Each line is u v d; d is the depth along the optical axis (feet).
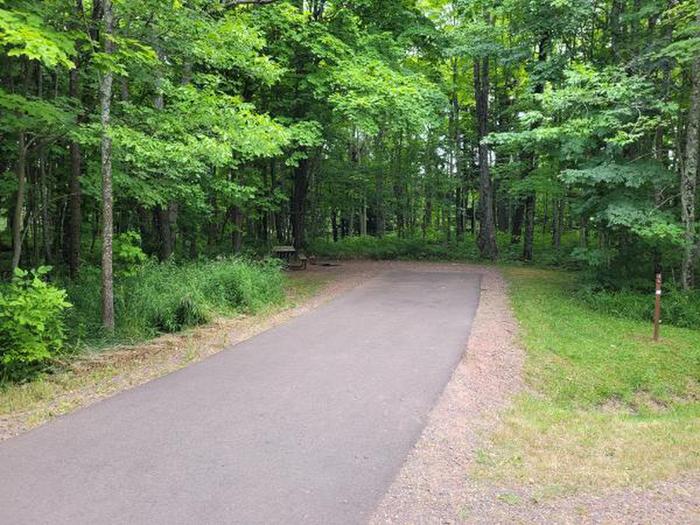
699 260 47.26
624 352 30.81
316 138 57.21
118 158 31.91
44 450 14.79
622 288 45.93
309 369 23.04
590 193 48.75
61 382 20.94
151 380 21.44
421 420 17.40
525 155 79.46
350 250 85.56
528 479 13.62
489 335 30.78
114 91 41.06
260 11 52.24
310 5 65.05
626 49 48.67
